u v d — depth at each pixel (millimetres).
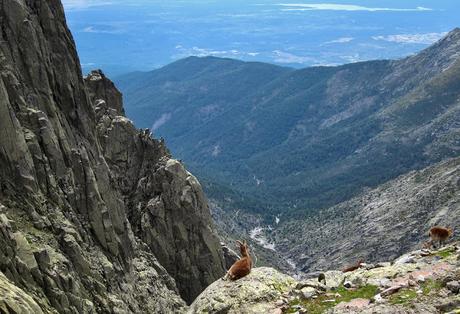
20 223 44562
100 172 60094
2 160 46094
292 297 30062
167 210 79375
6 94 47406
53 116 55062
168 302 64062
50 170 51188
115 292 52875
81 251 48781
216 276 80625
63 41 59281
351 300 27531
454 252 29703
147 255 69438
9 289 31578
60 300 41125
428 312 23625
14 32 53688
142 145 84812
